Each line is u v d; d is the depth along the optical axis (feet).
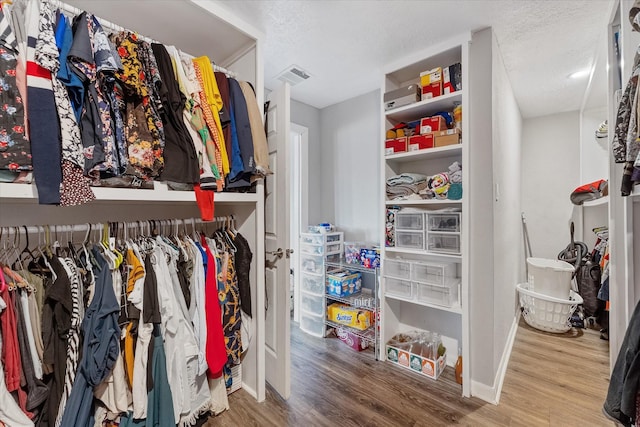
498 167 6.39
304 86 8.72
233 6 5.23
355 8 5.31
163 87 4.31
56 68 3.26
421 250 6.81
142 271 4.29
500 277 6.56
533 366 7.01
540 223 11.60
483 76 5.93
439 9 5.34
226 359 5.13
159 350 4.39
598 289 9.06
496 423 5.15
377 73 7.92
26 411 3.35
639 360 2.96
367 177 9.26
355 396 5.94
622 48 4.65
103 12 5.00
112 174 3.80
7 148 2.95
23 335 3.37
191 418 4.93
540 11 5.36
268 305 6.46
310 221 10.14
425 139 6.70
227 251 5.78
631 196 4.42
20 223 4.60
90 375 3.61
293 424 5.17
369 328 8.07
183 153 4.50
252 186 5.89
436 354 6.87
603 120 10.30
